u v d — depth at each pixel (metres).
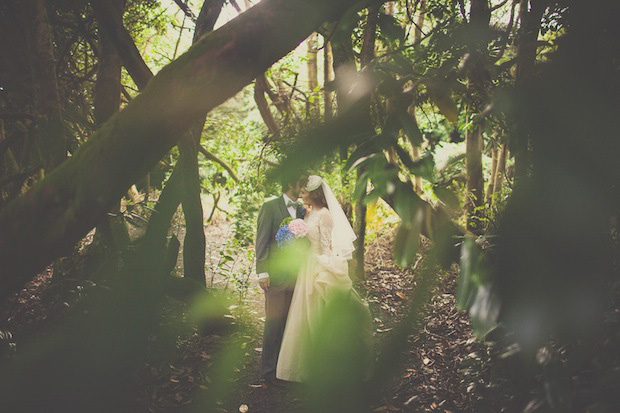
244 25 0.48
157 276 0.57
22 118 4.48
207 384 3.37
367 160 0.56
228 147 8.47
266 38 0.48
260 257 4.07
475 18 0.67
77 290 2.87
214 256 7.51
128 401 0.44
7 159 4.95
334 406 0.37
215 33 0.50
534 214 0.40
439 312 3.89
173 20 7.61
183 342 3.83
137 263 0.58
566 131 0.40
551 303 0.39
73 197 0.48
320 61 9.20
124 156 0.48
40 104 4.36
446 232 0.50
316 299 3.75
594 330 0.38
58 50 6.18
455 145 7.72
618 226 0.42
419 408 3.01
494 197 5.04
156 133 0.48
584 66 0.40
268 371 3.94
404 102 0.61
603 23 0.40
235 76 0.49
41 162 4.20
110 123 0.49
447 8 3.19
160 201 4.08
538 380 0.75
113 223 4.10
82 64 7.37
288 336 3.85
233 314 4.61
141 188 5.95
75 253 4.45
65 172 0.48
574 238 0.39
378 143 0.57
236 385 3.73
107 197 0.48
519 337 0.40
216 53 0.49
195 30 4.40
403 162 0.57
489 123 1.47
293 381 3.90
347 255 3.78
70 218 0.48
